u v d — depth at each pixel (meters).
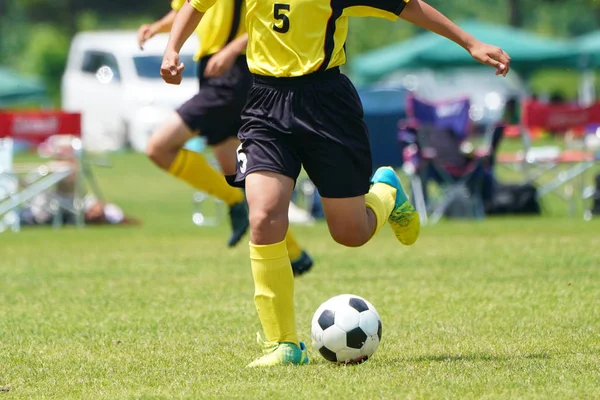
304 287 25.73
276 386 14.70
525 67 88.19
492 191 46.38
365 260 31.06
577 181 63.84
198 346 18.55
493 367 15.78
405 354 17.25
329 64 16.72
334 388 14.43
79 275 29.02
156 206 55.72
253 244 16.70
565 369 15.52
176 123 26.72
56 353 18.11
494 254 31.61
